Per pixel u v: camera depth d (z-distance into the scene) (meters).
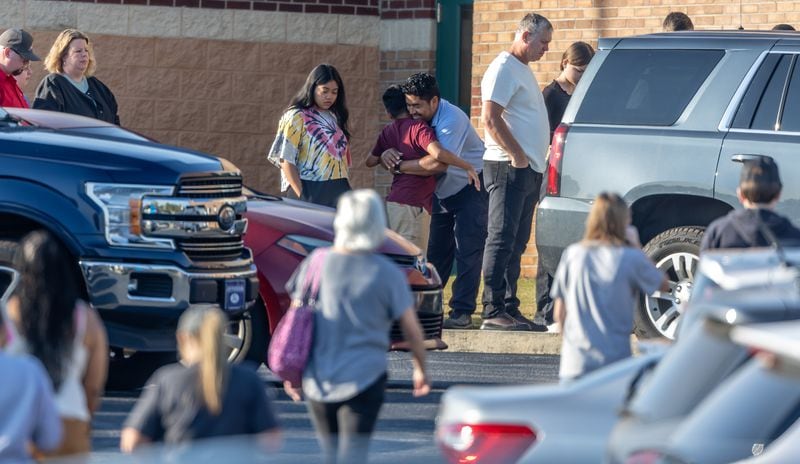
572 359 23.33
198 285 27.48
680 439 12.16
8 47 37.38
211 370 17.06
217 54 51.66
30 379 15.91
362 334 20.31
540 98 37.72
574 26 48.88
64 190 27.31
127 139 30.31
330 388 20.23
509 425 13.57
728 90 33.53
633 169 34.00
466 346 37.09
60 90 36.84
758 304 12.34
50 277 18.53
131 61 51.16
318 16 52.09
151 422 17.23
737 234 25.52
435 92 37.91
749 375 11.91
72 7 50.78
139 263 27.34
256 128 51.97
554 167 34.97
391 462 13.83
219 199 28.19
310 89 36.97
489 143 37.62
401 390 30.72
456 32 52.00
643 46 34.66
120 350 29.30
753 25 46.50
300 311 20.41
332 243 30.03
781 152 32.69
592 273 23.22
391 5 52.31
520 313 38.62
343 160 37.31
